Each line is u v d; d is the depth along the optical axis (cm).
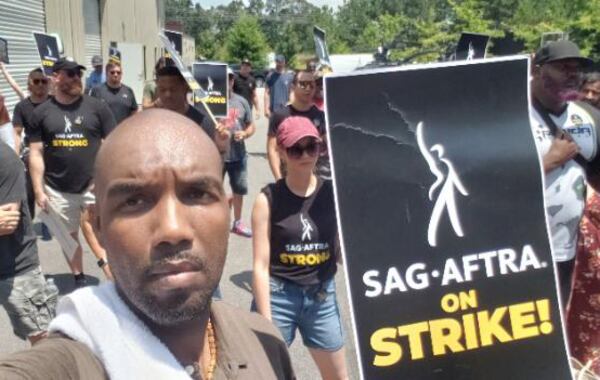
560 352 192
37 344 106
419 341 186
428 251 188
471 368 187
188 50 4384
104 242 111
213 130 414
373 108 189
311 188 301
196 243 109
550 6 3275
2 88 1383
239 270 613
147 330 109
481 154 193
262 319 149
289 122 300
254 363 132
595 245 307
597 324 307
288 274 302
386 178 188
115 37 2650
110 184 109
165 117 114
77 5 2006
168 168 108
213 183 112
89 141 519
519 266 192
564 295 343
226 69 645
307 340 313
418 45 3416
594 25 2638
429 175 190
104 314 108
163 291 106
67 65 506
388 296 186
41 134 510
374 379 183
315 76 504
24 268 344
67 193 521
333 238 304
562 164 324
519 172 194
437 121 192
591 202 310
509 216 193
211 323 128
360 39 6825
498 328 190
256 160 1313
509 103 196
